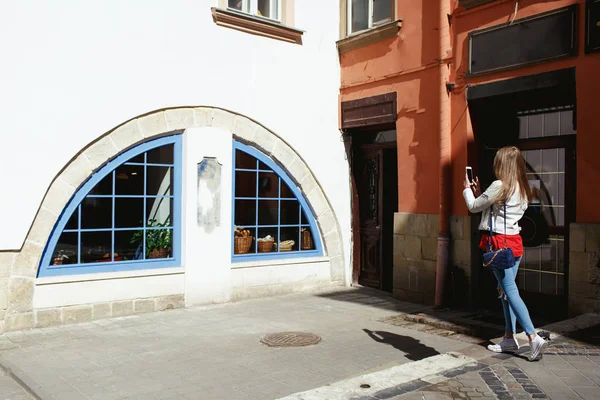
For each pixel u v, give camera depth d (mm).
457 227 8344
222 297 8875
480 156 8359
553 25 7074
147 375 5402
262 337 6801
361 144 10617
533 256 7816
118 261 7996
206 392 4949
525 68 7414
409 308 8594
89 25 7621
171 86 8367
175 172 8500
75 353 6133
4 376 5598
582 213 6812
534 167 7832
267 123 9430
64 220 7520
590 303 6703
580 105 6805
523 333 5797
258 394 4902
